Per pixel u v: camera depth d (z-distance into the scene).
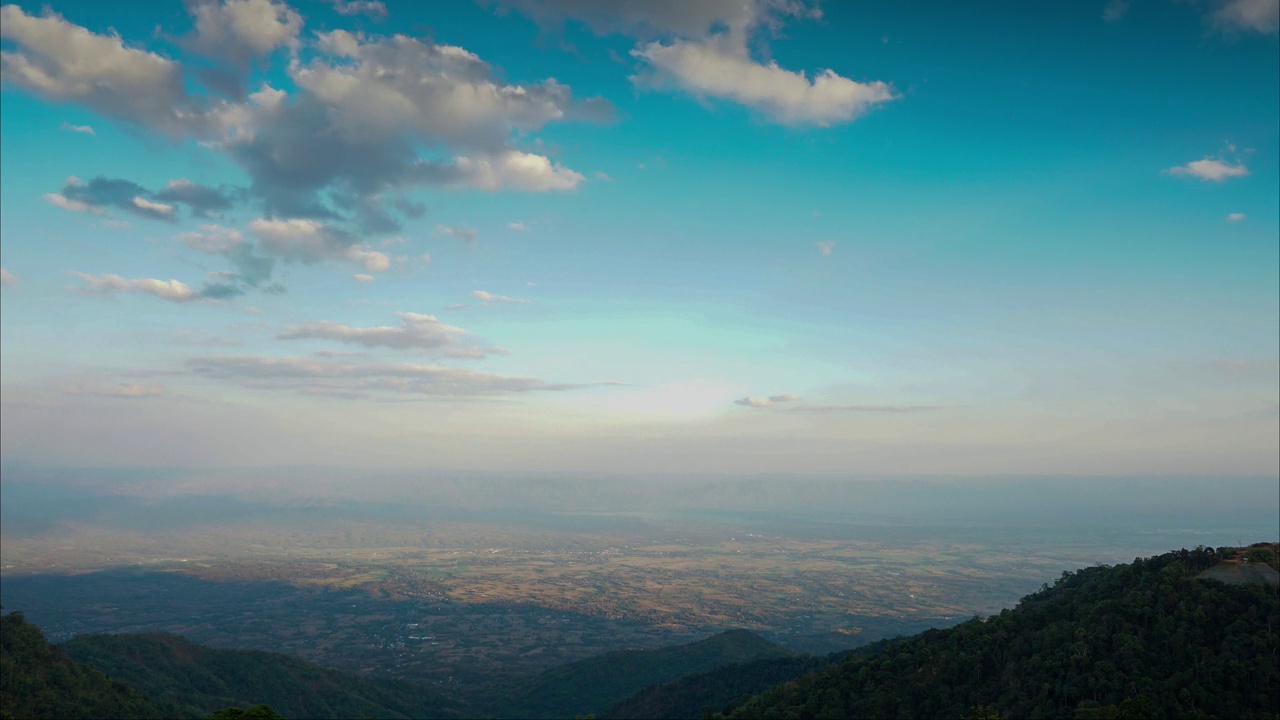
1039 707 78.00
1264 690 71.31
